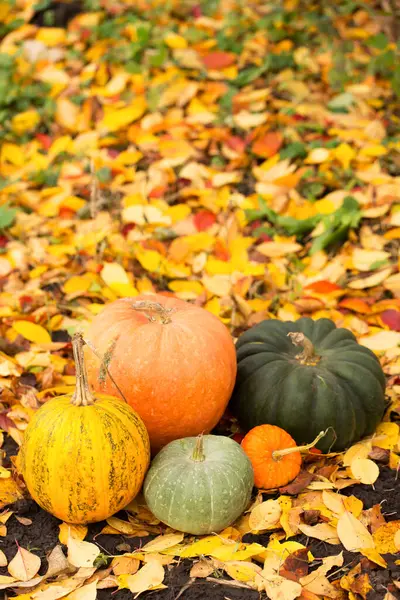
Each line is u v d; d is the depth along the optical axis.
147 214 3.15
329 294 2.94
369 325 2.90
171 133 3.54
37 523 2.35
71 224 3.25
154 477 2.31
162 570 2.22
